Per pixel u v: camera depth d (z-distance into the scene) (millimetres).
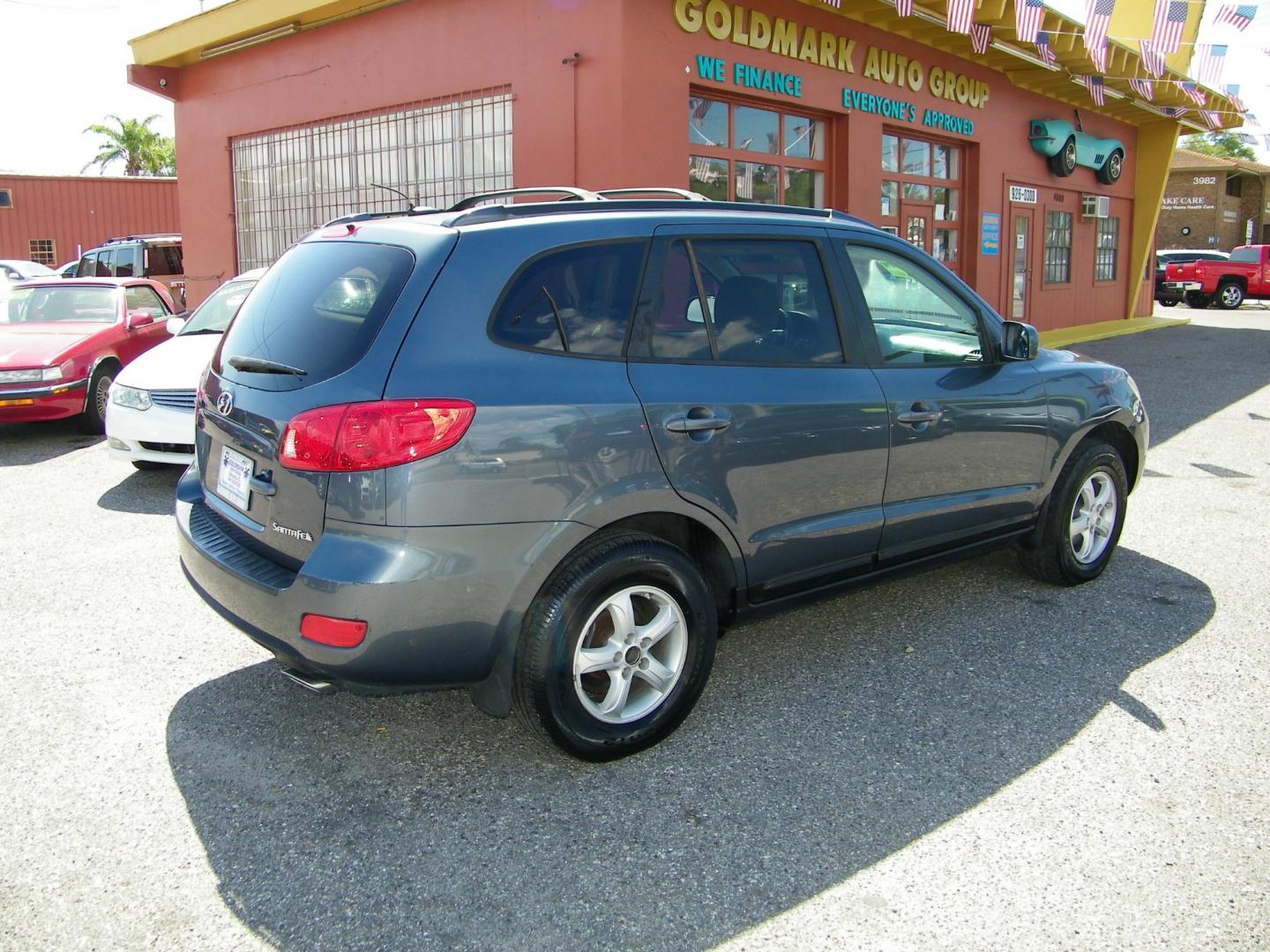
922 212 13953
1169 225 44438
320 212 12305
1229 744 3494
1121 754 3434
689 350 3486
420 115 10859
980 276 15156
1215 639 4395
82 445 8820
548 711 3174
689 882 2777
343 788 3262
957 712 3744
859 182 12086
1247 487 7188
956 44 13047
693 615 3461
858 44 11820
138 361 7375
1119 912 2633
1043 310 17594
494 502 2998
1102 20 10109
